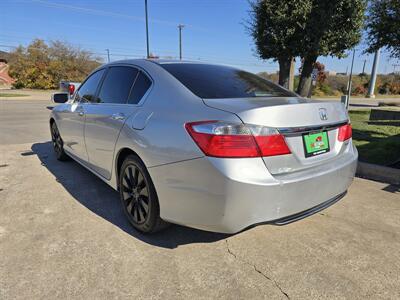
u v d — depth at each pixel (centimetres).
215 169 204
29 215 320
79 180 427
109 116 307
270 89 300
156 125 245
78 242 270
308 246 269
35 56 3816
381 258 254
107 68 365
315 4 784
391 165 484
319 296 210
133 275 228
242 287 217
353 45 816
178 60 323
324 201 251
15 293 208
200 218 220
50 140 705
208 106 225
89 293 209
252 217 209
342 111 279
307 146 236
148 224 267
